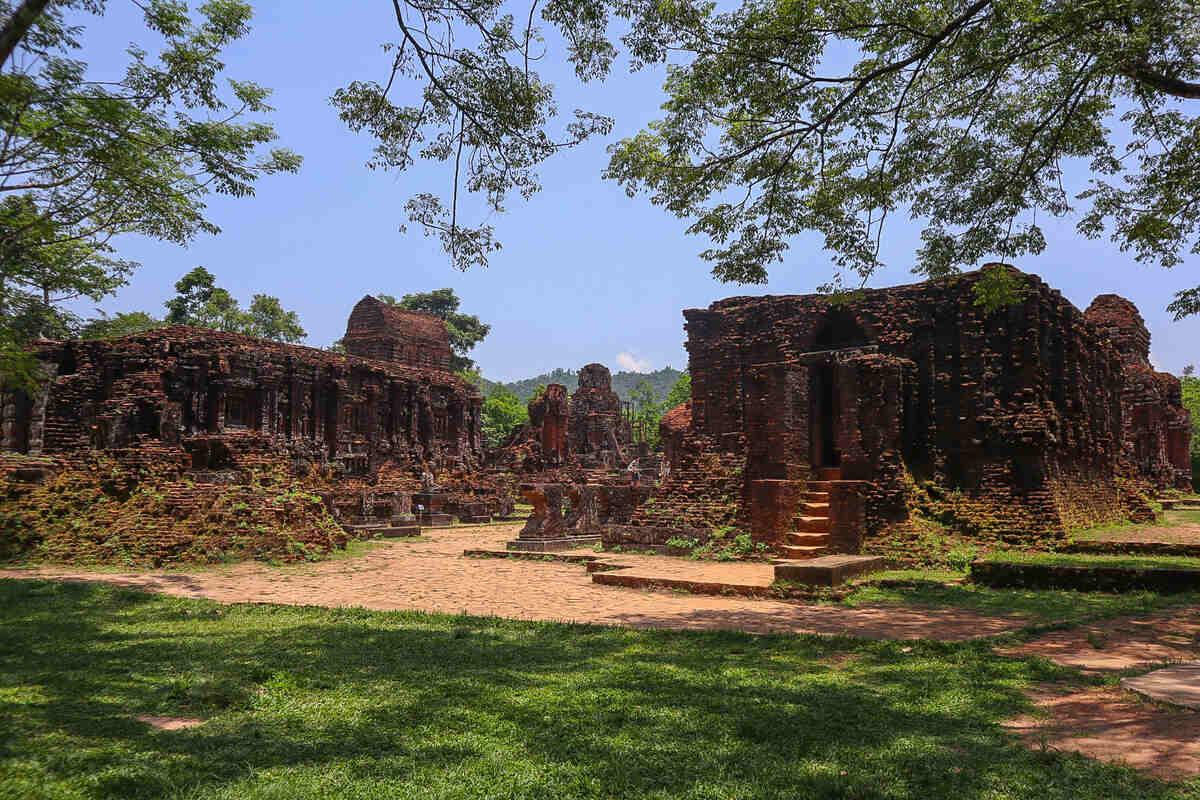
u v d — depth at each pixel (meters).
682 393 85.25
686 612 13.12
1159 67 12.16
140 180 15.28
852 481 18.83
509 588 16.55
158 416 28.69
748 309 24.39
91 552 20.56
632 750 5.86
